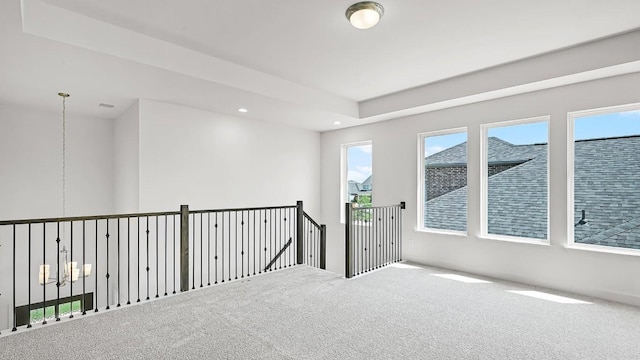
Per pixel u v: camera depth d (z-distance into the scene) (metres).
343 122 6.06
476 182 4.70
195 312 3.13
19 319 4.97
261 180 6.03
